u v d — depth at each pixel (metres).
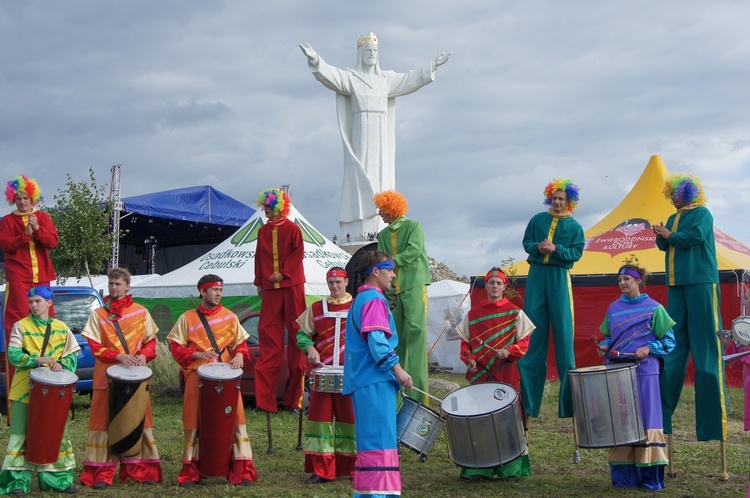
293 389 8.91
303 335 7.52
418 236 9.04
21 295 8.43
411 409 6.92
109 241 24.50
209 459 6.91
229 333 7.30
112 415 6.88
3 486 6.65
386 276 5.36
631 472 7.00
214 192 35.41
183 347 7.11
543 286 8.13
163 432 10.05
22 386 6.69
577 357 16.27
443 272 29.89
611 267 16.36
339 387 7.06
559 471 7.73
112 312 7.14
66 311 12.67
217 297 7.34
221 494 6.64
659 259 16.14
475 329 7.54
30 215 8.42
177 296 17.89
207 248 42.22
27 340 6.72
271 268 8.97
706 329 7.42
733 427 10.53
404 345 9.01
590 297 16.27
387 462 5.03
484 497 6.59
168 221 37.22
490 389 7.07
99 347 7.00
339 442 7.27
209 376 6.73
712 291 7.44
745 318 6.45
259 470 7.72
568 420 11.16
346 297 7.60
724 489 6.94
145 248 42.50
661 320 6.98
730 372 15.76
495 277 7.51
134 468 7.07
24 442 6.68
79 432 10.09
